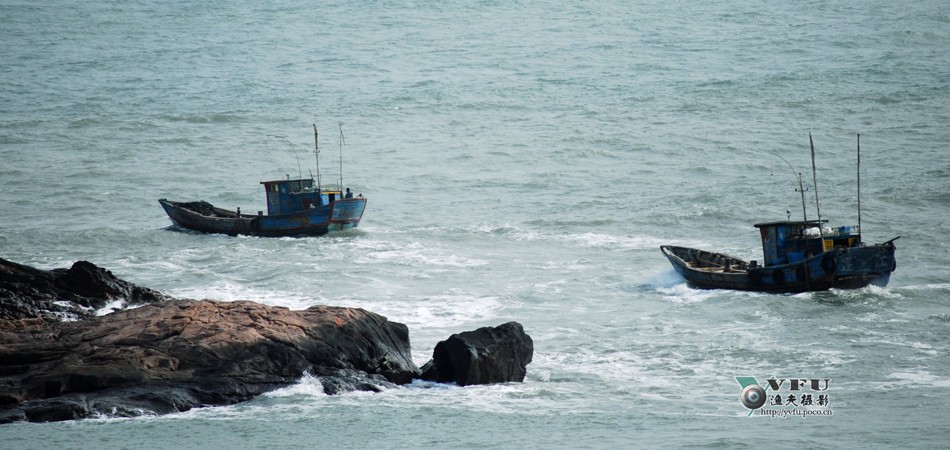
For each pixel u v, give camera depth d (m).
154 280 143.00
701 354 101.81
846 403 84.38
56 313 110.75
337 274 146.00
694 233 180.62
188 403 81.62
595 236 179.62
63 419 77.88
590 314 121.44
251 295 132.62
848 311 119.12
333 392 86.19
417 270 150.75
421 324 116.25
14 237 178.12
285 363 87.75
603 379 93.44
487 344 92.50
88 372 82.31
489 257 161.88
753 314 119.00
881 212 189.38
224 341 87.88
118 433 75.19
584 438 75.31
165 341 87.81
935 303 122.69
